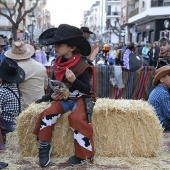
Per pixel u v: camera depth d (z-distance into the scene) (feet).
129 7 146.61
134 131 10.68
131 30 133.80
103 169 9.62
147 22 113.29
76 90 10.21
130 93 23.38
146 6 101.65
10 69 13.25
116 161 10.27
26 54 15.92
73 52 10.11
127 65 23.25
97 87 23.02
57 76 10.07
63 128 10.55
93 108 10.58
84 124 9.75
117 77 22.74
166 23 94.43
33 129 10.60
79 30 9.90
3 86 13.52
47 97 11.19
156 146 10.78
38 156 10.61
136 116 10.64
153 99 13.34
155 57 42.68
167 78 13.30
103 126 10.68
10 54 15.89
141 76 23.17
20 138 10.73
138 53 55.16
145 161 10.30
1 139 10.98
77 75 9.85
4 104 13.25
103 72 22.95
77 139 9.81
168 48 19.75
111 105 10.77
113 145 10.71
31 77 15.47
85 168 9.74
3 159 10.37
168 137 12.84
